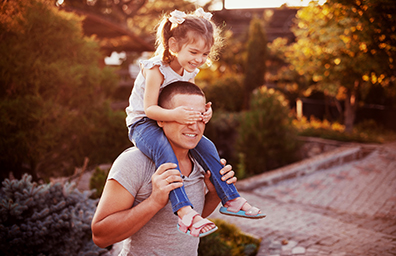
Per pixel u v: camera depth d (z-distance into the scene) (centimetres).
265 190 916
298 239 546
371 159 1138
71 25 617
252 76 1802
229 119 1542
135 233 170
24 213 365
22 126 534
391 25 557
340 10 581
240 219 661
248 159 1168
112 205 157
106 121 659
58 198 397
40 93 591
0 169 568
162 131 172
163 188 148
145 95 176
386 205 750
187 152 183
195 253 184
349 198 820
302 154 1410
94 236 161
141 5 2625
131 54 1917
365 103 1844
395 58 616
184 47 177
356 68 766
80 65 619
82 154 640
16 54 553
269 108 1184
